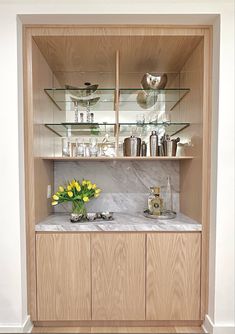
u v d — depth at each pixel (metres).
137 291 1.72
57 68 2.21
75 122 2.12
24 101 1.68
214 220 1.62
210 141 1.69
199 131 1.77
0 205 1.60
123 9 1.55
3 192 1.59
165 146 1.96
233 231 1.60
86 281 1.72
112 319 1.73
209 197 1.70
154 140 1.96
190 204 1.97
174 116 2.21
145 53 1.93
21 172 1.63
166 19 1.61
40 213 1.85
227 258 1.61
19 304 1.61
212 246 1.66
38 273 1.72
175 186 2.28
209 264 1.70
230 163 1.58
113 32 1.68
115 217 1.99
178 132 2.23
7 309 1.62
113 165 2.27
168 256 1.72
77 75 2.30
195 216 1.85
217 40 1.60
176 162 2.28
